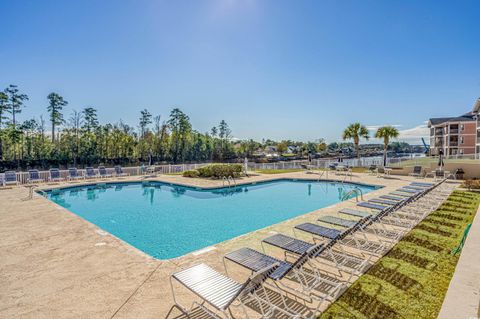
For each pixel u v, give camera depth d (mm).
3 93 32438
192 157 49156
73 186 15062
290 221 7906
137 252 5547
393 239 6211
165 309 3514
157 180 17500
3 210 9211
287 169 25969
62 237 6461
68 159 35438
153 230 8820
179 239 7988
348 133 30984
